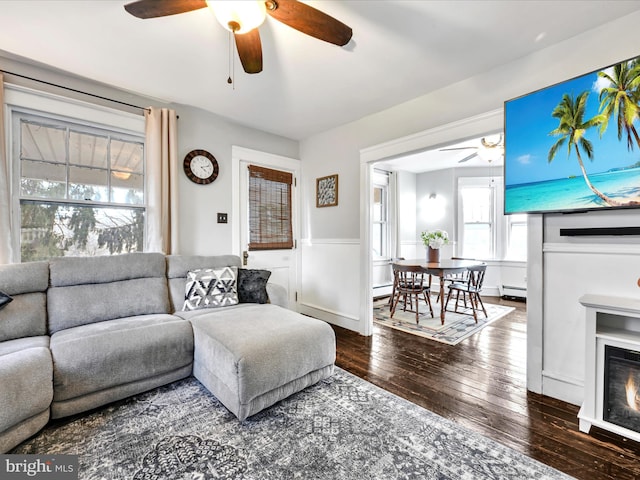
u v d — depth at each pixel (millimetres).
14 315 1922
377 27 1866
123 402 1924
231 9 1310
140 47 2082
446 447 1528
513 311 4363
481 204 5691
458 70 2355
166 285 2721
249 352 1735
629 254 1758
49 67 2344
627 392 1581
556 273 2021
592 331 1663
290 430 1657
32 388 1500
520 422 1749
